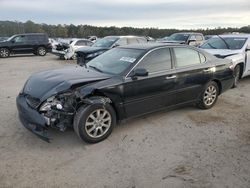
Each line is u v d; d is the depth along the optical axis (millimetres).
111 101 4621
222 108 6488
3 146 4336
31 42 22109
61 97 4266
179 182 3447
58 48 19547
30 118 4270
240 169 3748
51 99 4238
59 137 4688
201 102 6137
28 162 3877
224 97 7551
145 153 4191
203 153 4207
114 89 4578
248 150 4320
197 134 4930
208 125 5371
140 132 4965
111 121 4641
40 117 4172
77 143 4488
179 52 5656
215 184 3408
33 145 4391
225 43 9898
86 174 3607
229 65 6605
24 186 3330
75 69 5348
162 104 5367
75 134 4812
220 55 8836
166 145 4469
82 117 4270
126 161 3945
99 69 5246
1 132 4855
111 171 3688
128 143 4520
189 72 5672
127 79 4754
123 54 5395
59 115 4246
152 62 5164
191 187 3346
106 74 4887
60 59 19344
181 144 4512
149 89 5043
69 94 4285
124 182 3445
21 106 4520
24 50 21844
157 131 5027
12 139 4590
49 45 23016
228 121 5617
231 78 6672
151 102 5152
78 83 4383
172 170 3721
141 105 5016
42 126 4168
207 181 3467
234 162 3936
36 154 4105
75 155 4102
